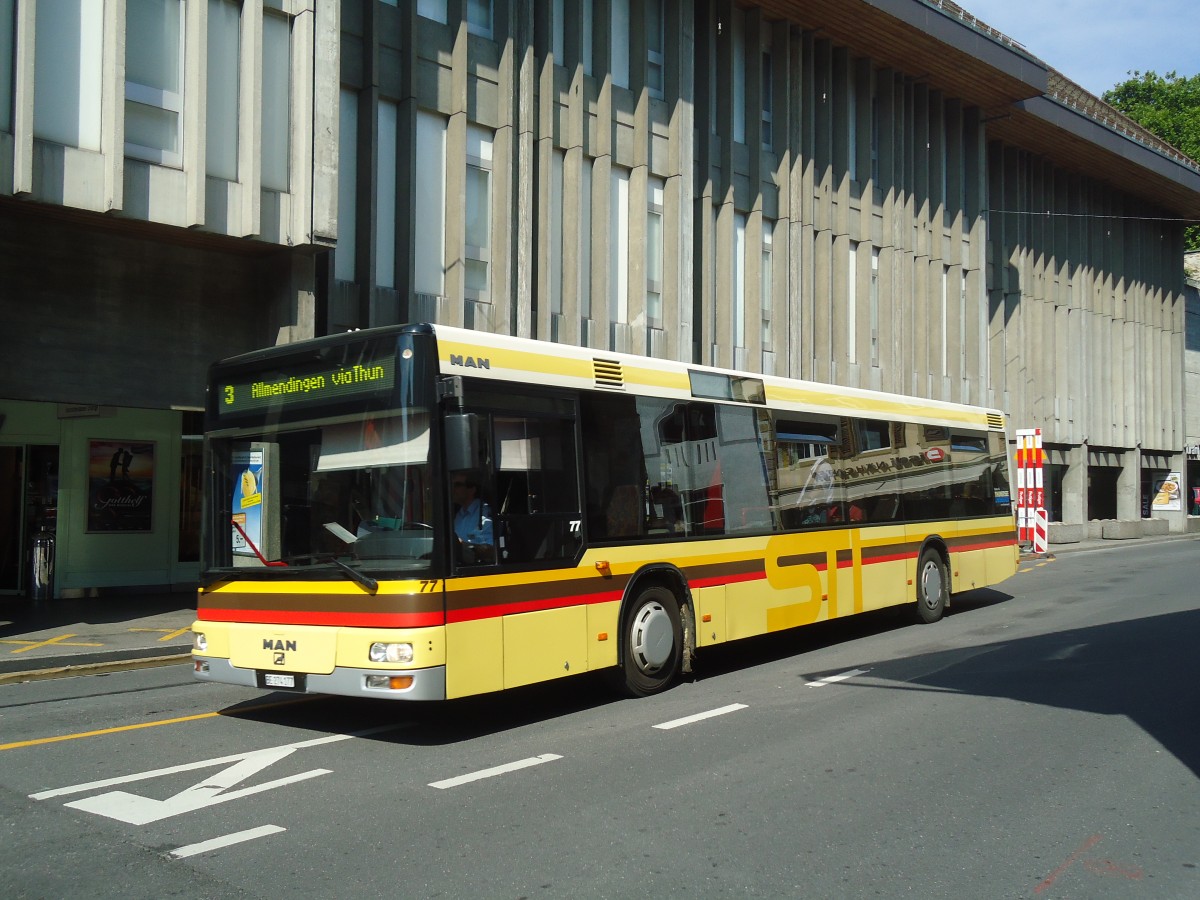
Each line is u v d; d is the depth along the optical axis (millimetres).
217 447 8664
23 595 17203
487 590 7926
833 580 12359
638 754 7496
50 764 7242
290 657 7875
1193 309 51125
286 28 15656
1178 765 7195
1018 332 36938
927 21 27734
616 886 4945
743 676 10781
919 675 10672
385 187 17906
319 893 4844
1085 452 40438
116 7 13461
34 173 12992
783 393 11930
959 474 15703
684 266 22953
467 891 4879
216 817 6016
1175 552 31484
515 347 8539
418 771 7047
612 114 21766
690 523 10219
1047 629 14148
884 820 5977
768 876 5086
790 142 26625
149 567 18109
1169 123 63906
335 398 8078
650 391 9922
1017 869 5207
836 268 28359
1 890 4863
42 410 17203
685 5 23328
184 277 15602
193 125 14312
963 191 33938
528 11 19625
